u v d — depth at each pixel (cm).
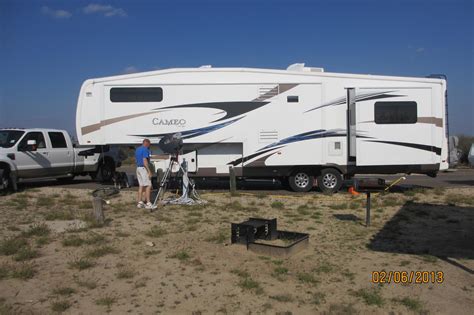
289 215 959
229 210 1012
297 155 1307
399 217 935
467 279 549
